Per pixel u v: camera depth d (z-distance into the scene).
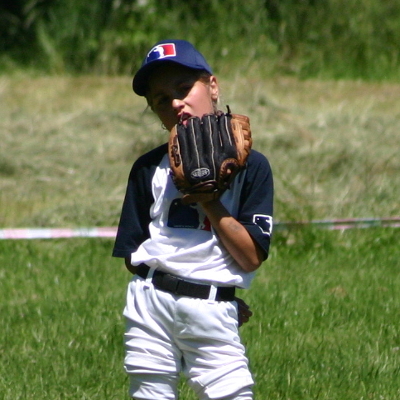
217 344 13.62
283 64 66.44
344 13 69.81
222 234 13.45
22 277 27.67
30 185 38.78
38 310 23.91
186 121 13.52
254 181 13.77
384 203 34.44
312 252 30.39
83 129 47.09
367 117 48.41
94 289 26.11
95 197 36.62
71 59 69.50
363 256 30.05
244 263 13.59
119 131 46.53
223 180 13.18
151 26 69.19
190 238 13.65
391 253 30.34
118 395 18.25
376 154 40.88
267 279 27.16
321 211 33.75
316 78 65.81
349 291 25.84
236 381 13.53
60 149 43.41
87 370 19.52
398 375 19.19
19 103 54.41
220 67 64.31
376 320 23.05
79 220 34.06
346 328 22.53
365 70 67.69
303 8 69.69
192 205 13.80
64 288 26.44
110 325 22.52
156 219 14.11
